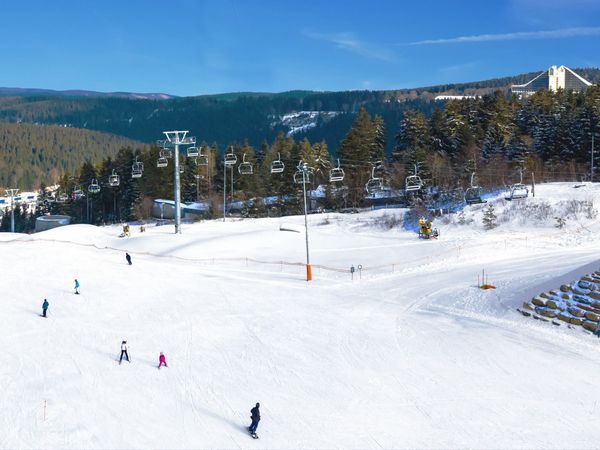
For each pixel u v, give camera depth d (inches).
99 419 887.7
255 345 1245.7
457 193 2950.3
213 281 1932.8
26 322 1408.7
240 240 2591.0
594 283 1368.1
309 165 4195.4
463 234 2420.0
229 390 1003.9
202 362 1142.3
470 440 824.3
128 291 1768.0
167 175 4606.3
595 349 1151.6
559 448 800.3
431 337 1273.4
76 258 2349.9
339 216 3280.0
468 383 1019.3
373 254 2231.8
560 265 1738.4
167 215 4416.8
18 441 814.5
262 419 894.4
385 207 3604.8
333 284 1872.5
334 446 812.6
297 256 2316.7
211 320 1444.4
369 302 1600.6
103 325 1400.1
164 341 1277.1
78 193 4136.3
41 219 4731.8
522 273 1705.2
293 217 3405.5
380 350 1200.2
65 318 1454.2
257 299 1667.1
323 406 938.7
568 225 2308.1
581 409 911.7
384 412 914.7
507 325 1322.6
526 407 921.5
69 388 1004.6
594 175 3216.0
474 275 1786.4
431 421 882.1
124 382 1035.9
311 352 1195.9
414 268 2000.5
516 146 3535.9
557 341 1205.1
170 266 2226.9
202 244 2534.5
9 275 1964.8
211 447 809.5
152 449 801.6
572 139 3417.8
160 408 930.7
